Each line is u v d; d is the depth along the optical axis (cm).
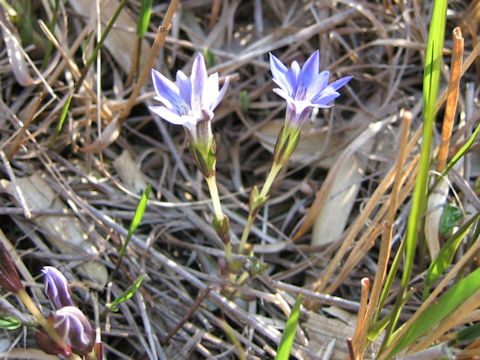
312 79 14
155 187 21
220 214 16
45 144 20
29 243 18
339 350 16
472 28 22
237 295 17
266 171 22
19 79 20
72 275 17
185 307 17
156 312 17
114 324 16
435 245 17
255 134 22
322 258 19
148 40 23
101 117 21
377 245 19
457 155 15
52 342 13
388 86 22
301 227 20
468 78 22
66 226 18
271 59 14
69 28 22
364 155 21
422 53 22
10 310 15
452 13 22
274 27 25
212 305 17
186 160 22
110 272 18
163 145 22
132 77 22
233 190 22
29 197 18
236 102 23
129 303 17
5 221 18
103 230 19
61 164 20
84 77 19
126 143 21
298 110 14
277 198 21
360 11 22
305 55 23
